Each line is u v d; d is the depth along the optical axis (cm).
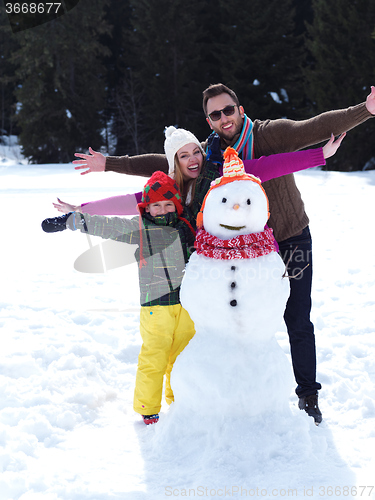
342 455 260
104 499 230
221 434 249
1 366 359
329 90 2850
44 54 3428
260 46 3431
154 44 3731
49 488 238
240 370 253
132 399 340
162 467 251
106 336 441
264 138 298
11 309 520
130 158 339
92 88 3669
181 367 262
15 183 1909
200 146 319
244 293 252
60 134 3566
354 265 661
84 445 280
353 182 1792
